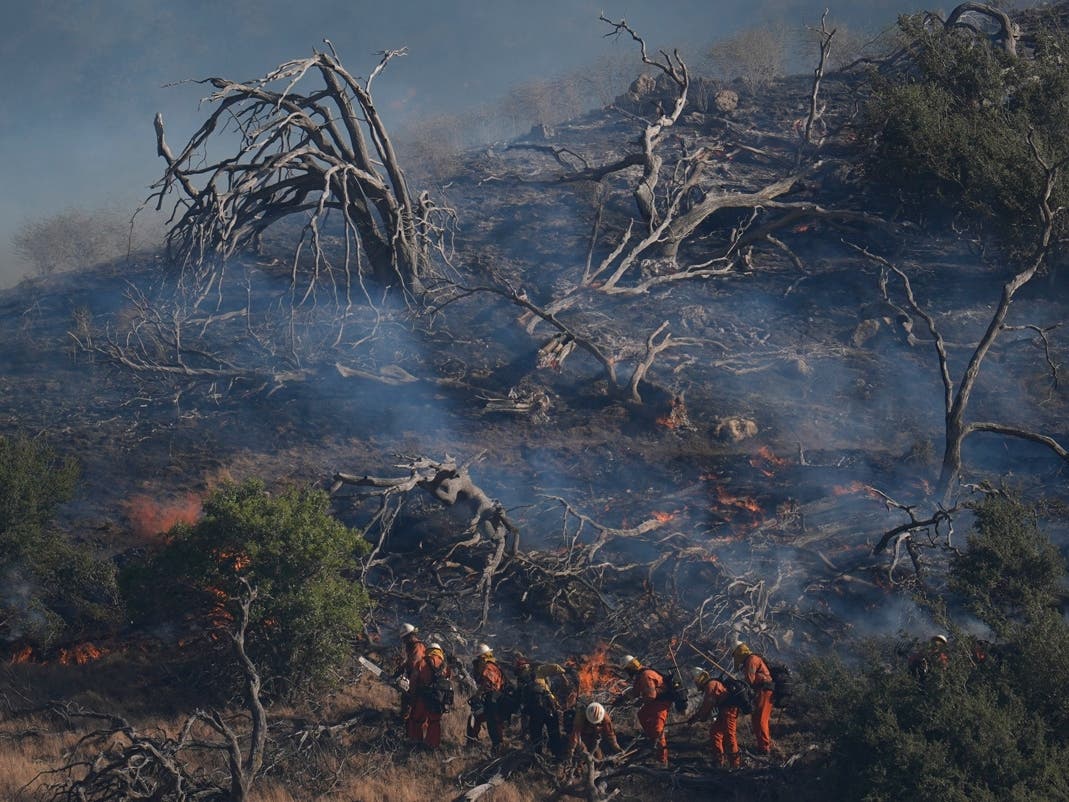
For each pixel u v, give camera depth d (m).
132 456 64.44
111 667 46.38
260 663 43.12
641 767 37.88
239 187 74.31
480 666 40.00
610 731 38.38
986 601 42.03
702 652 43.00
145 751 34.53
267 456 64.19
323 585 43.44
